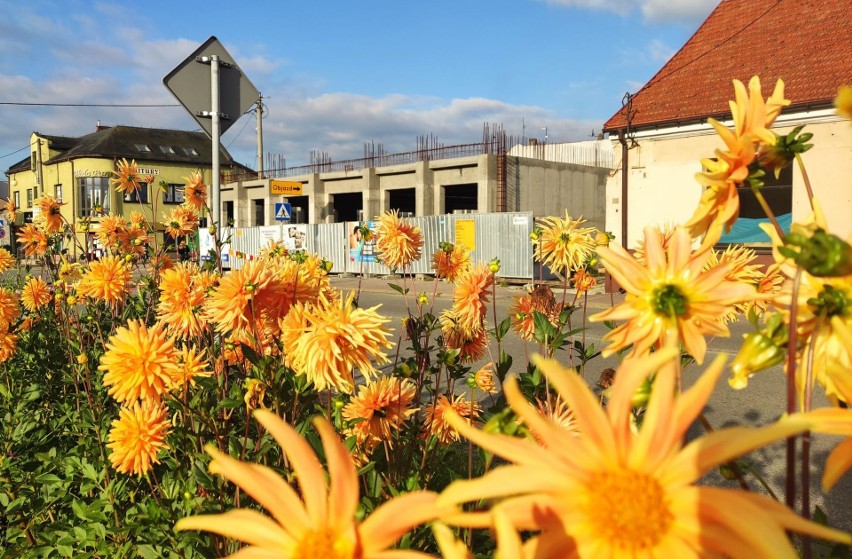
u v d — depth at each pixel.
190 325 2.64
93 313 3.87
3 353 3.61
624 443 0.56
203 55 4.58
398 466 2.17
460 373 2.56
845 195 12.27
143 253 4.53
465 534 1.64
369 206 27.03
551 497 0.53
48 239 4.45
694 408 0.55
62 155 41.22
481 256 18.61
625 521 0.52
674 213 14.51
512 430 0.71
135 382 2.07
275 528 0.63
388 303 13.09
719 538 0.50
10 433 3.13
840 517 3.23
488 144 24.14
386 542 0.60
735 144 0.80
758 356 0.74
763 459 3.90
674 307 0.80
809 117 12.48
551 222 2.64
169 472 2.45
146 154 39.59
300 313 1.92
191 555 2.10
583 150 29.25
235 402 2.03
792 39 14.44
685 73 15.28
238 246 21.27
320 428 0.63
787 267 0.79
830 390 0.69
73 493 2.93
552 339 2.24
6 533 2.87
